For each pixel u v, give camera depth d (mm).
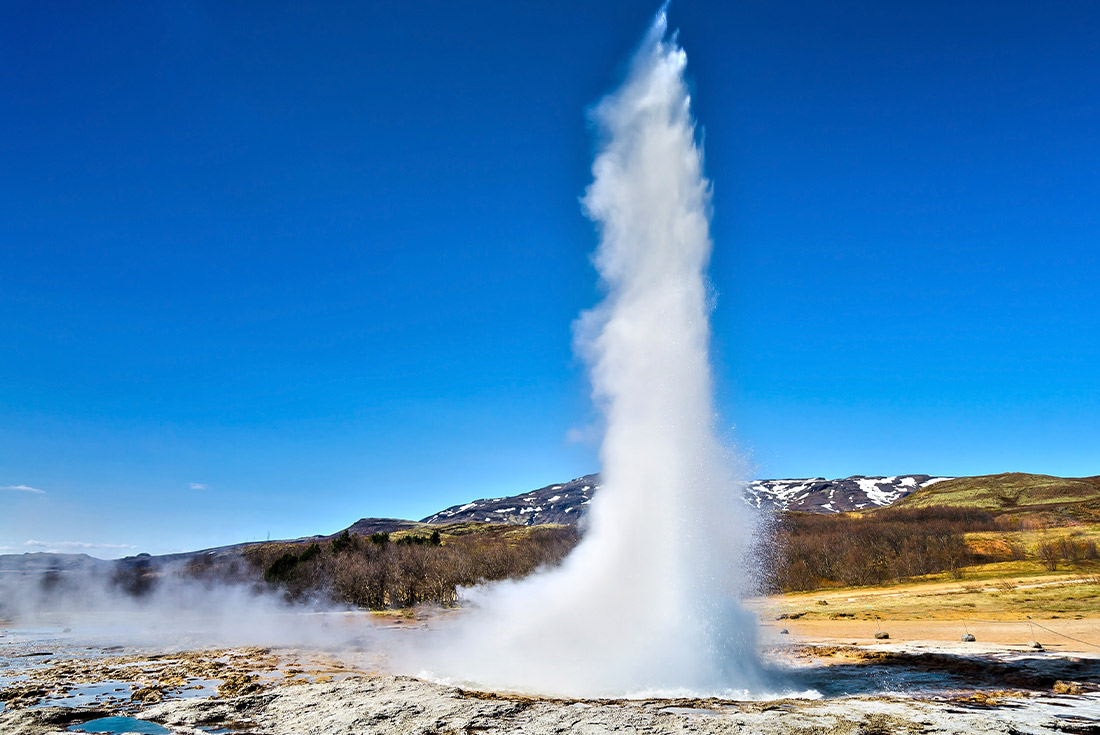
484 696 17391
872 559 102500
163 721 15820
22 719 16281
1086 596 50156
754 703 16531
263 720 15617
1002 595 56188
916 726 13898
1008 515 157750
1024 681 20938
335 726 14609
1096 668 23172
